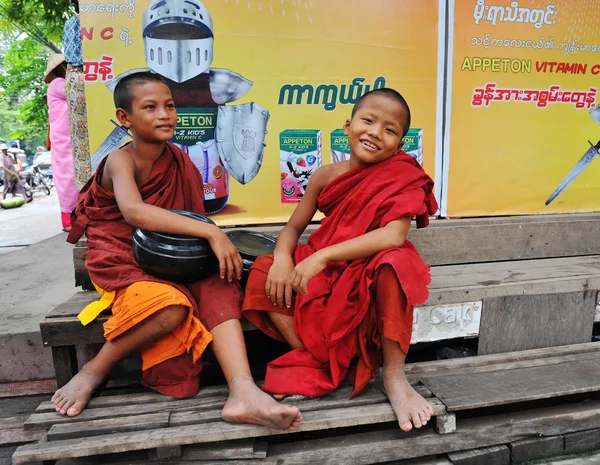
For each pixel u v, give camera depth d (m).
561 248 2.98
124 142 2.59
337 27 2.69
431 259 2.78
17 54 12.62
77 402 1.83
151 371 1.92
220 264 1.86
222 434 1.69
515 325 2.40
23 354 2.32
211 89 2.62
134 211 1.87
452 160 2.92
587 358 2.29
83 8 2.46
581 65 3.03
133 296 1.80
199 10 2.55
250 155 2.72
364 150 1.96
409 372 2.13
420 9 2.76
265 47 2.64
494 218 2.97
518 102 2.96
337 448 1.77
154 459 1.74
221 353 1.87
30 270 3.68
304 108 2.73
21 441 2.00
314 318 1.86
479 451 1.88
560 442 1.96
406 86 2.81
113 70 2.52
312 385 1.84
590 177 3.16
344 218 1.97
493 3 2.83
